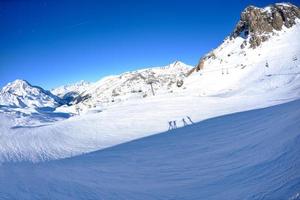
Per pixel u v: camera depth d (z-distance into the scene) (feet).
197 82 401.90
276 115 72.84
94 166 64.75
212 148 62.95
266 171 35.65
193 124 116.06
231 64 421.18
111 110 196.13
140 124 139.13
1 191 47.39
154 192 41.29
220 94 297.12
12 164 79.30
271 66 341.82
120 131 129.59
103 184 48.37
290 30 454.40
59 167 66.49
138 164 62.49
